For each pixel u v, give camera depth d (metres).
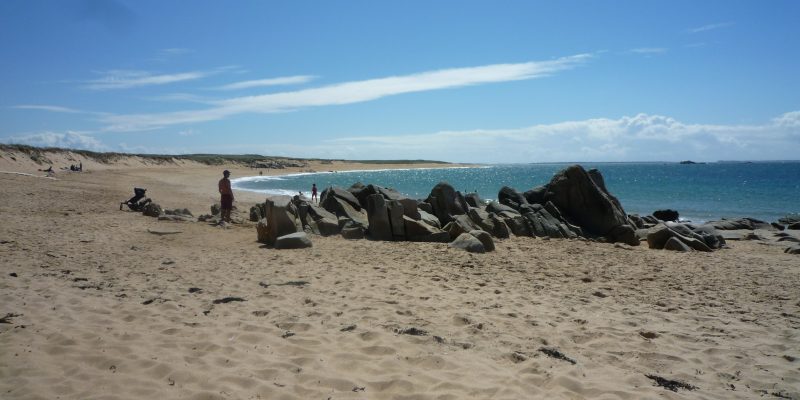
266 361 4.95
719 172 121.81
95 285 7.91
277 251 12.42
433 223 16.52
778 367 5.41
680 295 9.00
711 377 5.12
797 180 77.44
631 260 12.93
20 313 6.16
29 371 4.51
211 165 106.19
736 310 7.92
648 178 89.81
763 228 22.75
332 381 4.54
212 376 4.55
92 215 17.66
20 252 10.33
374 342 5.59
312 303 7.27
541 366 5.10
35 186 28.91
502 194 20.12
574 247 14.80
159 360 4.86
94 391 4.19
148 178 53.31
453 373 4.82
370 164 198.12
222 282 8.59
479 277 9.91
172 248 12.39
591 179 18.48
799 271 11.71
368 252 12.57
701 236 16.70
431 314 6.91
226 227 16.23
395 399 4.27
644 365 5.40
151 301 7.04
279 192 45.22
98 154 73.12
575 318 7.04
